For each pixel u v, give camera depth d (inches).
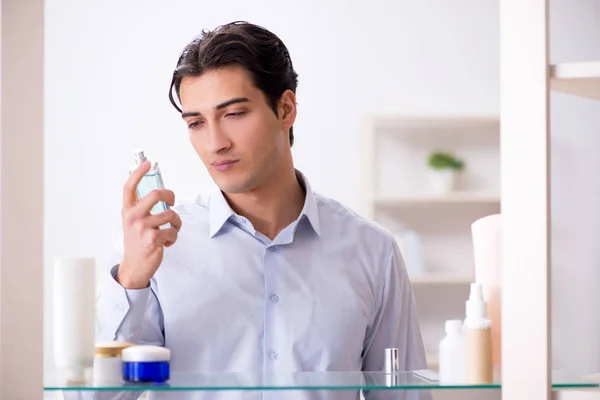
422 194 151.8
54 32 150.7
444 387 36.5
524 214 35.4
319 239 54.7
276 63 48.5
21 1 35.2
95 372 37.0
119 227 150.6
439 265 156.3
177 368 51.1
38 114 35.4
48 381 35.8
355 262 54.9
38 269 35.3
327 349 51.8
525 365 35.4
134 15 152.5
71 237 149.5
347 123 156.3
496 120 149.5
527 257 35.4
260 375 38.7
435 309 154.5
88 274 38.9
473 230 42.9
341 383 37.0
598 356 155.0
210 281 52.0
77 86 150.8
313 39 156.6
